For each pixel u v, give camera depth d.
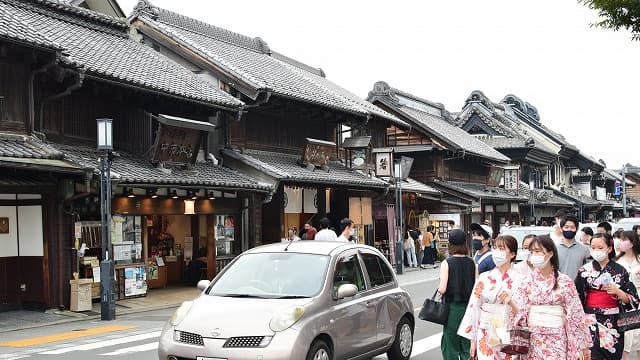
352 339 8.36
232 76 22.53
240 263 8.92
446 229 35.38
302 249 8.91
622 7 10.37
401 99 41.25
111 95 18.38
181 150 19.11
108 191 14.82
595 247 7.73
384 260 9.98
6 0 18.47
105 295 14.62
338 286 8.43
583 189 61.62
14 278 15.52
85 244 16.39
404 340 9.80
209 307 7.87
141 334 12.64
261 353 7.15
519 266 6.70
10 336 12.59
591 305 7.80
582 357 6.72
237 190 20.33
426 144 37.28
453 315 8.34
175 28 25.25
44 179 15.13
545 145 53.09
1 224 15.52
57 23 19.62
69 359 10.08
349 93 33.78
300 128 26.92
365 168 29.11
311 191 26.06
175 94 18.58
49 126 16.56
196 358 7.34
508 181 44.47
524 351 6.47
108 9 23.88
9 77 14.94
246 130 23.75
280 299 7.96
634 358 9.69
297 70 31.06
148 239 21.03
